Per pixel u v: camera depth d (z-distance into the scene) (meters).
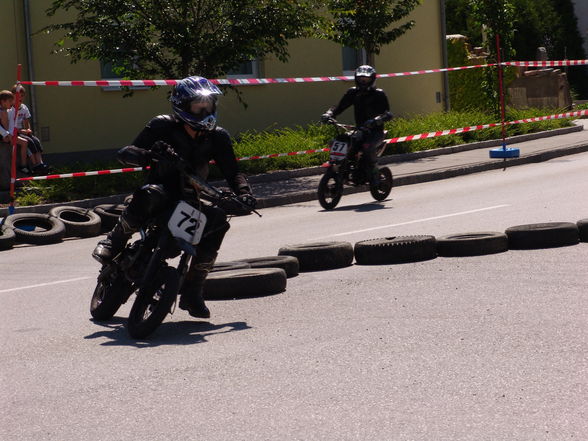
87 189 28.25
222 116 39.91
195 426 8.45
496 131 41.75
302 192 28.48
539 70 57.69
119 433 8.38
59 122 34.47
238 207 12.52
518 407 8.45
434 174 31.62
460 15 73.81
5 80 33.06
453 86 52.84
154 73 32.56
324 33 34.22
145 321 11.73
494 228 19.34
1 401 9.55
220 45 30.94
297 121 42.62
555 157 36.00
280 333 11.71
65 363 10.91
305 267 16.02
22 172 28.20
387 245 16.02
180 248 11.98
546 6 79.69
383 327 11.65
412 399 8.83
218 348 11.16
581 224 16.61
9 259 20.38
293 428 8.24
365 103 25.42
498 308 12.23
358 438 7.91
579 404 8.43
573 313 11.72
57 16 34.25
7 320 13.60
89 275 17.38
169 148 11.74
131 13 31.28
